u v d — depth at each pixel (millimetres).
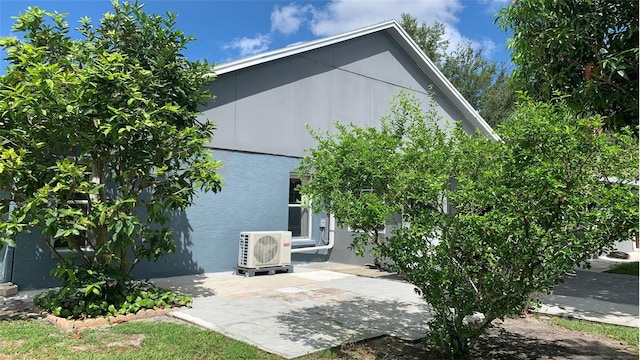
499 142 4148
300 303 7109
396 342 5270
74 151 6594
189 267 9414
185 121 6961
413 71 14125
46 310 6121
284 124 10906
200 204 9594
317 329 5652
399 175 4469
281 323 5887
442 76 14211
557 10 7023
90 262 6406
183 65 7105
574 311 7059
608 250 3820
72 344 4848
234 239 10055
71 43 6488
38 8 6289
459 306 4496
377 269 10781
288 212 10984
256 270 9695
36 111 5531
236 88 10047
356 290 8281
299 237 11586
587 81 6965
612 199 3490
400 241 4480
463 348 4719
